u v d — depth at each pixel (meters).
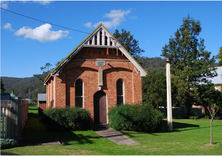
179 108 40.00
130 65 19.48
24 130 16.05
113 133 15.41
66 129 15.66
